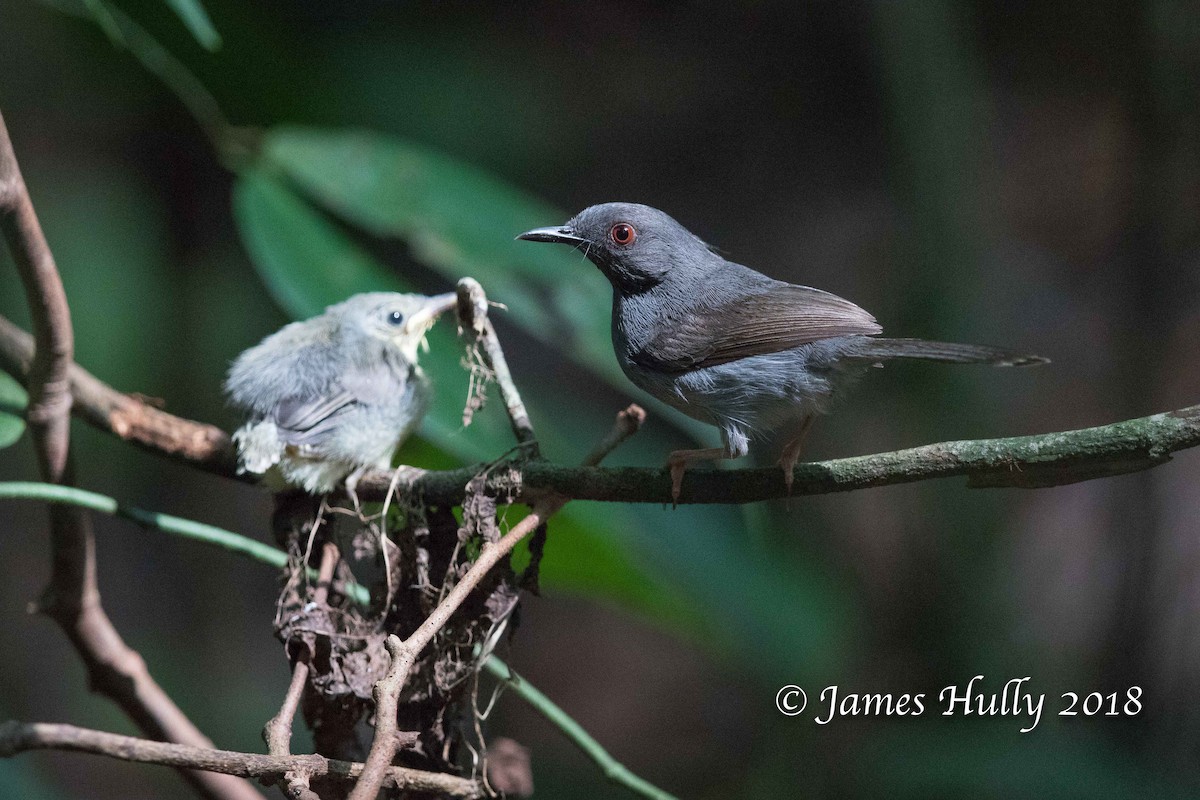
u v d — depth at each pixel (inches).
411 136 579.8
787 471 200.8
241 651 553.6
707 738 540.1
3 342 238.2
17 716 510.6
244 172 264.1
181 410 560.7
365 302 265.9
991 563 480.1
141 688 260.8
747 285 257.9
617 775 224.7
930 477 194.5
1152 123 521.7
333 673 206.5
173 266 578.9
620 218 259.3
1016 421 537.3
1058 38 592.4
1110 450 181.2
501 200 280.4
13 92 559.8
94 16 273.9
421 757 205.3
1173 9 512.4
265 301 585.3
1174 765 412.8
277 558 230.4
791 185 639.8
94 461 556.7
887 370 570.3
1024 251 587.8
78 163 570.3
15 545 548.7
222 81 327.9
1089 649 481.4
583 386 583.2
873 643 485.4
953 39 509.7
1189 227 518.6
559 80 639.1
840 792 422.3
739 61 649.6
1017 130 607.8
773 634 390.6
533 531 210.4
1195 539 469.7
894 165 518.3
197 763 148.9
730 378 245.6
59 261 548.7
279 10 555.2
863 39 554.3
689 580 295.1
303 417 233.5
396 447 248.5
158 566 560.7
